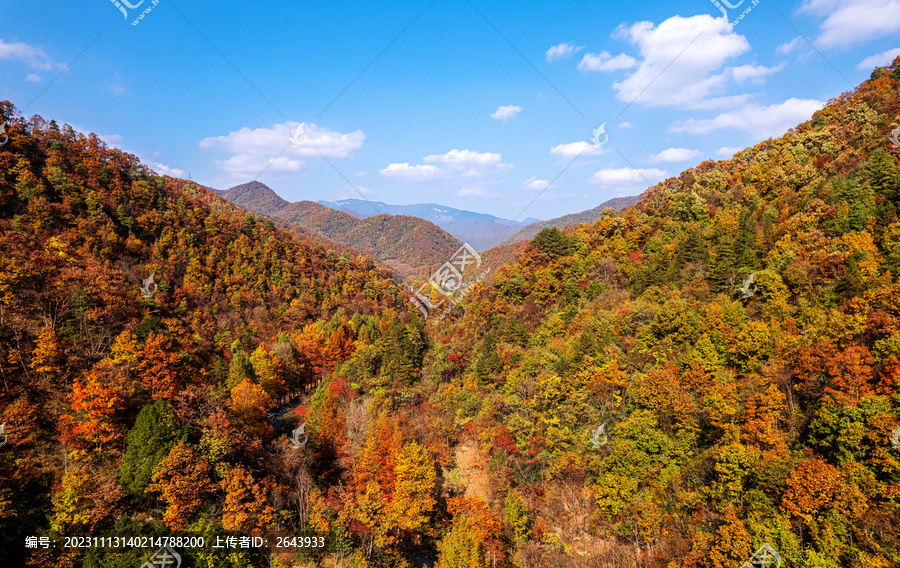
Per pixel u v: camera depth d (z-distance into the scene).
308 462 54.59
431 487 50.81
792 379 48.03
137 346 54.19
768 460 39.56
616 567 44.94
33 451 41.75
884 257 56.38
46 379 50.16
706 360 56.56
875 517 32.16
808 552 33.09
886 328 44.09
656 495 46.91
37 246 73.44
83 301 61.56
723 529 36.66
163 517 37.69
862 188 69.88
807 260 63.41
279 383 82.44
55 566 32.84
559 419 59.44
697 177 120.75
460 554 44.31
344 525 45.53
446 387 84.06
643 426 51.38
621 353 65.75
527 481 56.41
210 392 55.31
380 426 58.69
